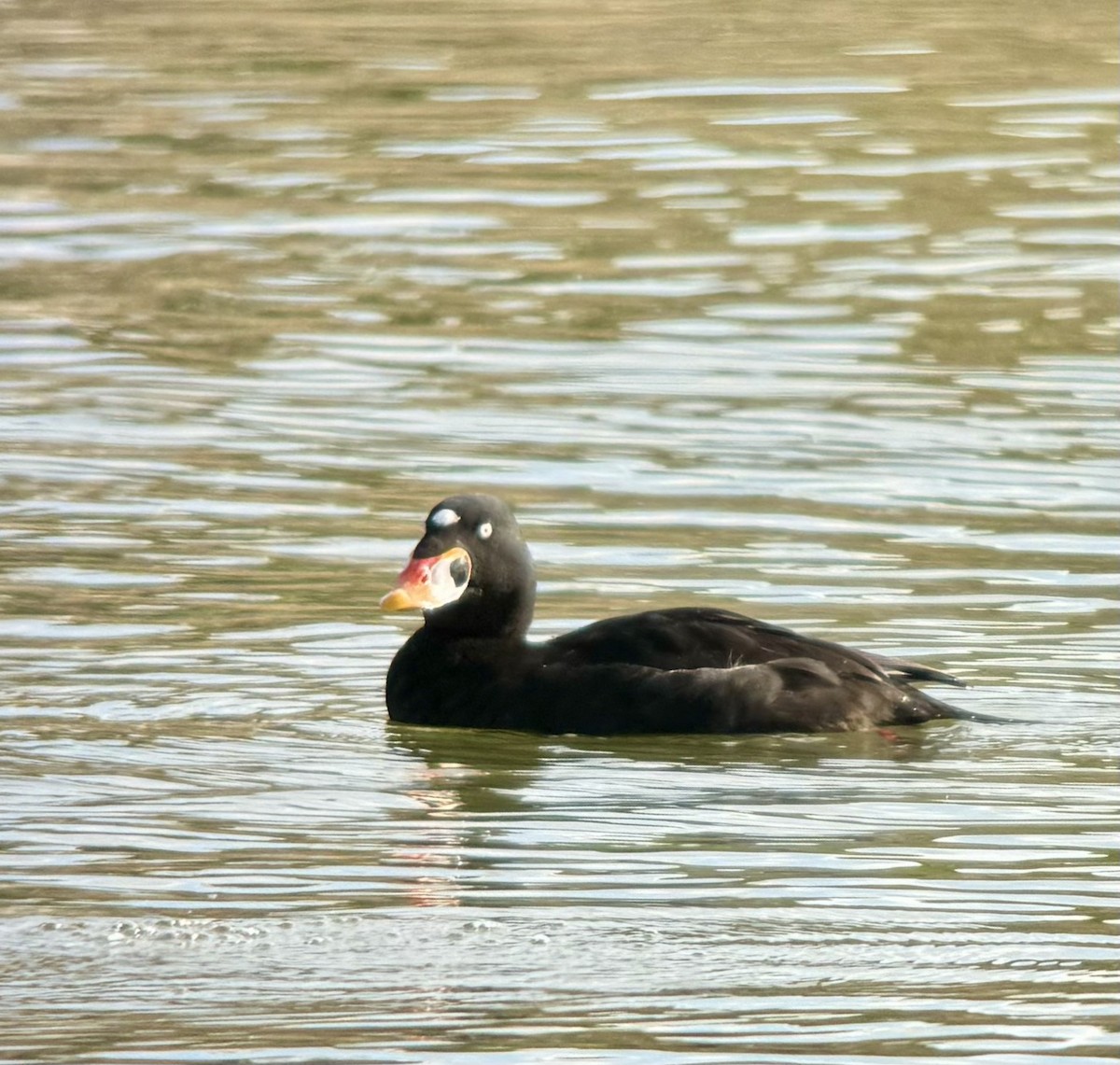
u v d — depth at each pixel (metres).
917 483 17.70
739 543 16.12
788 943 9.05
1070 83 32.91
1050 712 12.62
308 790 11.34
